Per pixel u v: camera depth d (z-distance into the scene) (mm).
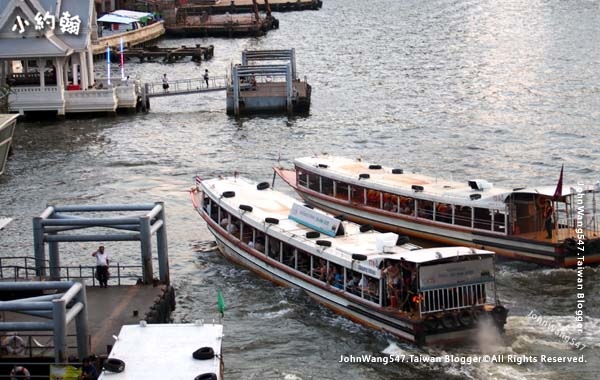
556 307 66750
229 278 73875
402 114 136000
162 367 47844
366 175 87062
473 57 190875
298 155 113500
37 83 143750
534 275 72375
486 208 76625
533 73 167375
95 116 141125
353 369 58875
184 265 77000
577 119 127812
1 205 94500
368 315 63219
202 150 117500
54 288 54188
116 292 65438
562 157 108312
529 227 75812
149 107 146750
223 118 138000
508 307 66562
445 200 79125
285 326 65125
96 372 51594
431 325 59688
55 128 133250
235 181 84000
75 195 98125
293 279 70000
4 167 108062
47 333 57656
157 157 114250
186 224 87875
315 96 153875
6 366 53656
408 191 81750
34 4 138250
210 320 66312
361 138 121438
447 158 109312
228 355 61250
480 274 61219
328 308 67062
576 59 181375
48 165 111125
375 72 178125
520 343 60781
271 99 139000
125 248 80688
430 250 61750
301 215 72625
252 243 74312
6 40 139000
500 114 132875
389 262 61875
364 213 85625
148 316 60750
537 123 126188
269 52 153125
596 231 75688
